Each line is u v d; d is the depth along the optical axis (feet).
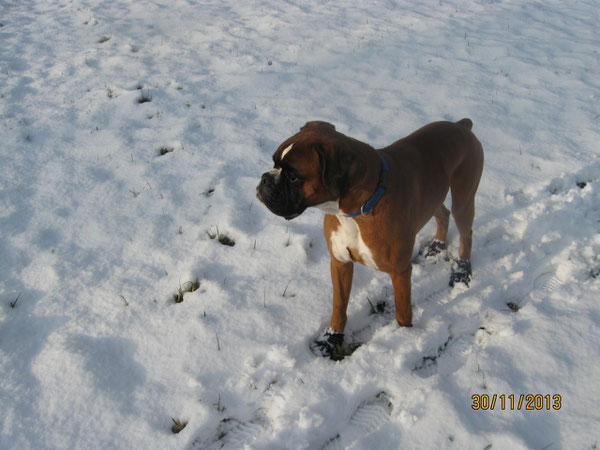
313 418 4.00
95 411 4.24
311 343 4.89
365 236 4.13
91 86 9.68
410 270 4.48
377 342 4.69
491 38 11.71
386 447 3.88
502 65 10.28
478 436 3.83
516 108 8.67
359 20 13.08
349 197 3.88
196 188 6.91
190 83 9.75
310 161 3.67
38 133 8.11
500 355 4.48
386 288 5.41
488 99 8.96
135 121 8.52
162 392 4.39
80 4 14.56
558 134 7.86
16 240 5.99
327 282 5.48
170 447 3.97
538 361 4.38
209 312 5.09
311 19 13.15
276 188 3.73
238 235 6.10
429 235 6.14
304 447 3.91
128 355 4.72
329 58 10.80
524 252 5.70
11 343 4.80
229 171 7.22
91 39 12.01
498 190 6.67
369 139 7.84
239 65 10.53
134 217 6.42
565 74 9.79
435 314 5.01
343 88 9.49
